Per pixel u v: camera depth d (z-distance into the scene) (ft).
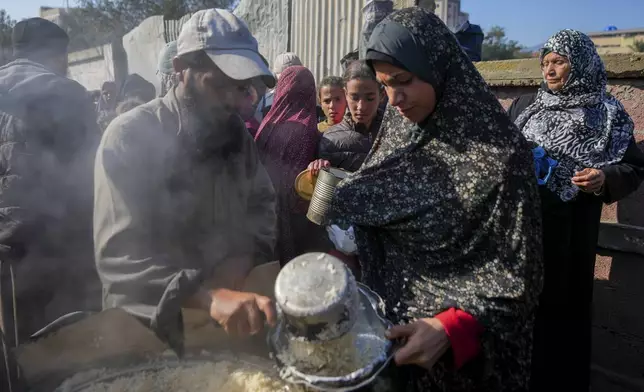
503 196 4.43
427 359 4.17
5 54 10.44
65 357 4.03
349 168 7.97
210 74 4.56
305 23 16.28
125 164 4.43
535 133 7.33
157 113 4.78
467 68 4.67
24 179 6.84
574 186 6.91
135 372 4.43
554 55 7.10
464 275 4.64
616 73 8.07
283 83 8.46
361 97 7.86
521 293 4.34
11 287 7.12
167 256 4.50
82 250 7.34
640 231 7.92
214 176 5.05
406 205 4.83
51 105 7.09
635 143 7.32
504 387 4.69
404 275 4.99
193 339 4.64
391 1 11.72
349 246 6.86
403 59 4.37
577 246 7.10
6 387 3.85
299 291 3.65
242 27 4.66
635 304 8.18
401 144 5.10
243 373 4.47
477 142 4.59
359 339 4.25
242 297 4.09
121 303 4.28
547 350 7.31
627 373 8.36
